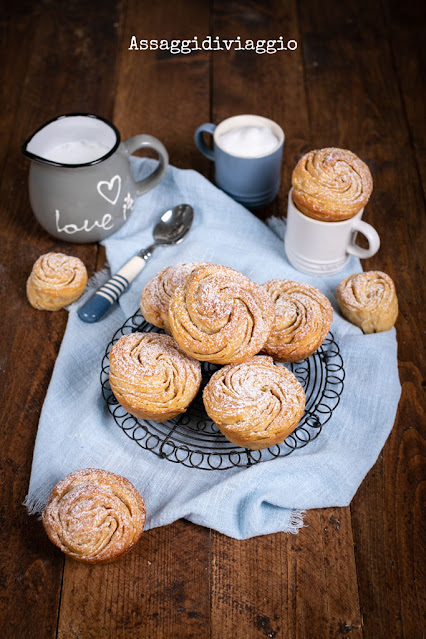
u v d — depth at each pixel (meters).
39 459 0.80
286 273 0.93
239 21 1.18
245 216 0.97
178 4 1.20
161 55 1.14
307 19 1.18
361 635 0.73
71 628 0.74
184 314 0.77
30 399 0.86
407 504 0.79
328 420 0.81
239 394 0.76
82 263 0.90
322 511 0.79
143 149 1.06
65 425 0.83
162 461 0.81
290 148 1.05
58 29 1.17
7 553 0.77
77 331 0.88
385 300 0.86
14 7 1.20
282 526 0.78
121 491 0.75
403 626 0.74
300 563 0.76
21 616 0.74
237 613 0.74
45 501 0.79
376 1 1.20
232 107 1.09
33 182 0.91
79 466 0.80
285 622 0.74
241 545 0.77
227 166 0.96
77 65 1.13
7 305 0.92
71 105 1.09
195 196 0.99
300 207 0.88
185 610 0.74
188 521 0.79
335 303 0.91
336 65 1.13
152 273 0.92
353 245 0.91
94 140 0.94
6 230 0.98
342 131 1.07
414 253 0.96
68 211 0.91
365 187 0.86
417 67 1.13
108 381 0.85
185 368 0.79
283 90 1.11
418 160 1.04
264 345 0.81
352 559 0.77
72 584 0.76
